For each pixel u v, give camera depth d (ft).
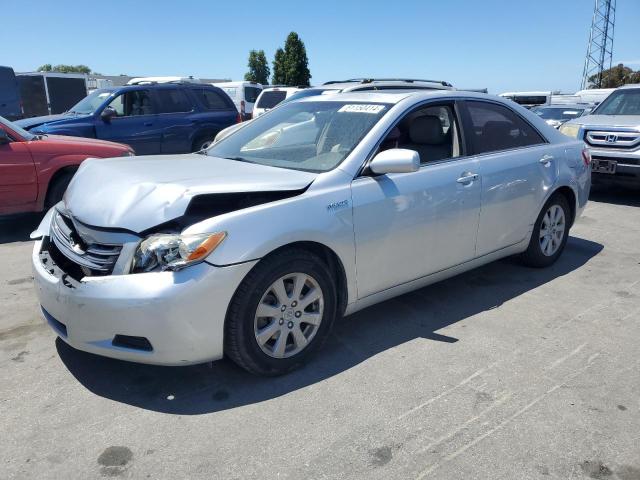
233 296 9.77
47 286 10.28
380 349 11.90
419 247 12.64
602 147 27.14
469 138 14.08
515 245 15.57
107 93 34.06
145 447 8.68
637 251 19.07
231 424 9.27
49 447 8.66
